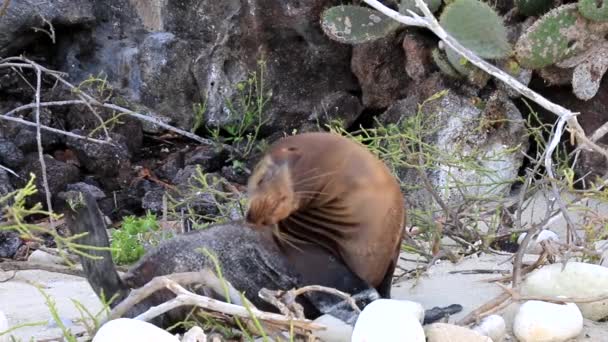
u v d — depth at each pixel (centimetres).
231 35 2123
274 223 892
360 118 2192
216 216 1677
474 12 1711
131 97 2166
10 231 1692
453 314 1003
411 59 1989
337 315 879
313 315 918
